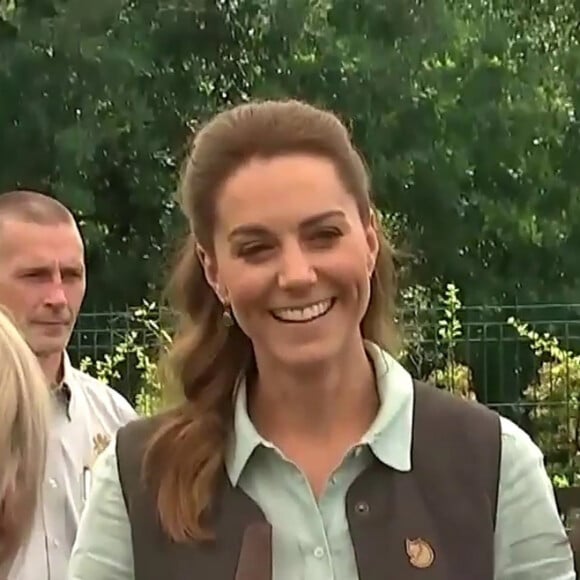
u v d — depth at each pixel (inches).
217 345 224.4
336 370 215.8
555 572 214.8
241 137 209.9
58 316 374.6
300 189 205.8
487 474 213.9
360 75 1417.3
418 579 207.3
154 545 214.8
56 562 346.0
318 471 214.4
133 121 1387.8
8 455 204.1
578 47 1561.3
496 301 1517.0
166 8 1389.0
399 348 236.8
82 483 360.8
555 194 1545.3
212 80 1417.3
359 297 211.2
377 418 214.7
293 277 204.2
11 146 1347.2
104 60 1348.4
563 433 922.7
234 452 215.6
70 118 1362.0
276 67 1413.6
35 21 1352.1
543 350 924.6
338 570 209.3
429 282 1497.3
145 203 1430.9
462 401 221.9
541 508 215.6
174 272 230.8
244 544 209.5
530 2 1561.3
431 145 1449.3
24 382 207.8
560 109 1547.7
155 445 218.8
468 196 1514.5
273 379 216.7
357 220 211.8
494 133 1491.1
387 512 210.8
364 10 1422.2
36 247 373.7
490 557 211.2
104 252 1450.5
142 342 863.7
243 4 1407.5
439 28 1438.2
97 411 382.0
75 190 1347.2
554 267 1553.9
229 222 208.5
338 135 212.5
